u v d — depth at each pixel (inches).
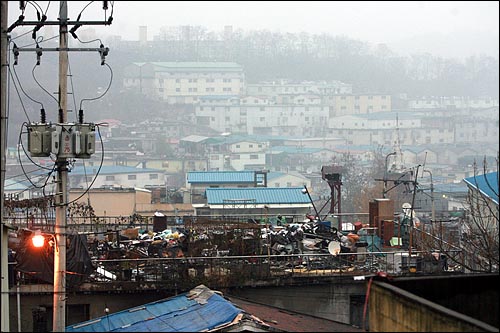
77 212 1959.9
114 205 2957.7
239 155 6486.2
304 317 1078.4
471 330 549.6
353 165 4909.0
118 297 1213.1
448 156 6638.8
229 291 1250.6
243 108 7810.0
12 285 1171.3
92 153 1034.1
